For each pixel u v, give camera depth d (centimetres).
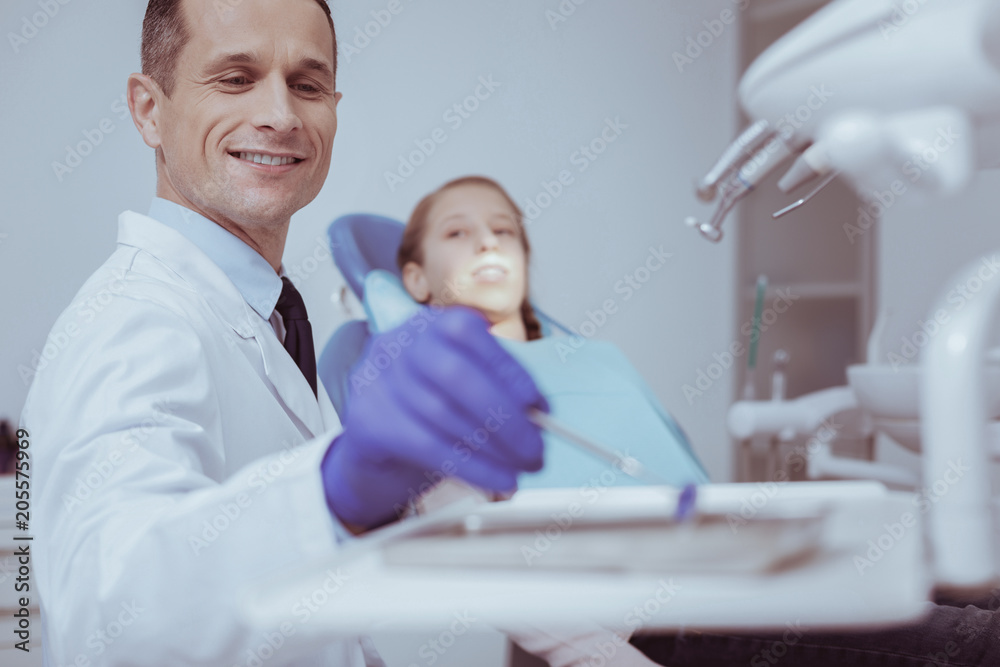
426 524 34
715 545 28
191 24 79
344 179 189
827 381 235
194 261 77
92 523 43
